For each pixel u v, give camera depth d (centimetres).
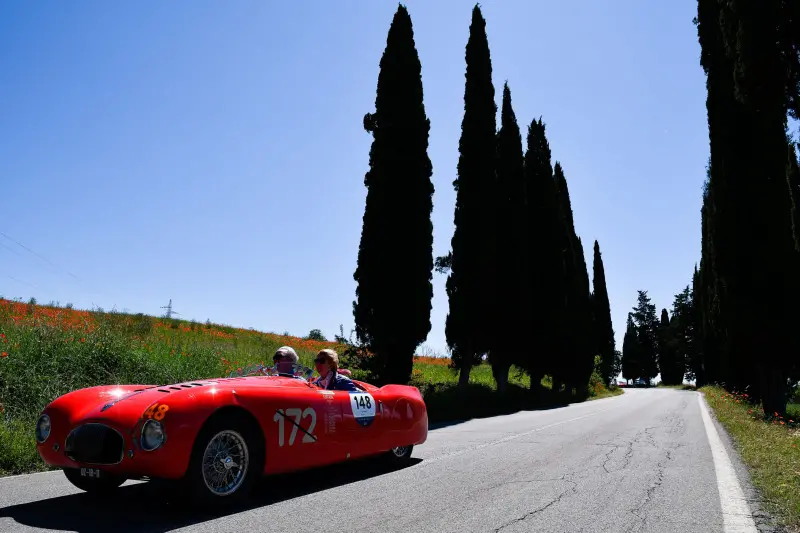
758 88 1488
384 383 1548
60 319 1155
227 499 409
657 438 941
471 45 2311
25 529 349
